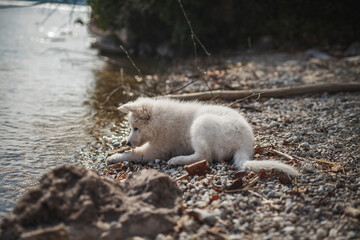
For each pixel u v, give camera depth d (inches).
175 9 482.6
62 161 179.0
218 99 262.4
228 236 105.3
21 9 936.9
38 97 294.5
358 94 266.4
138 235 105.3
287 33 504.7
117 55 521.7
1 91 306.3
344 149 168.2
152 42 546.0
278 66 385.7
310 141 181.9
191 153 177.2
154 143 175.2
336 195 125.4
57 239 97.0
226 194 130.2
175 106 177.8
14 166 171.2
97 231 103.0
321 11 493.7
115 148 196.9
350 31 482.3
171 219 110.8
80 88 328.8
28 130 220.2
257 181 139.6
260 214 117.6
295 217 115.0
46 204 103.1
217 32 533.0
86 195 108.2
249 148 160.7
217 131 159.3
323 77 323.9
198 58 471.2
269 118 222.1
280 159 161.8
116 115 253.8
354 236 103.5
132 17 495.2
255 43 522.0
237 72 365.4
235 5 519.5
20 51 502.6
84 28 753.0
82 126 230.8
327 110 232.1
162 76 376.5
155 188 116.9
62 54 504.7
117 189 118.5
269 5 513.0
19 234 97.6
